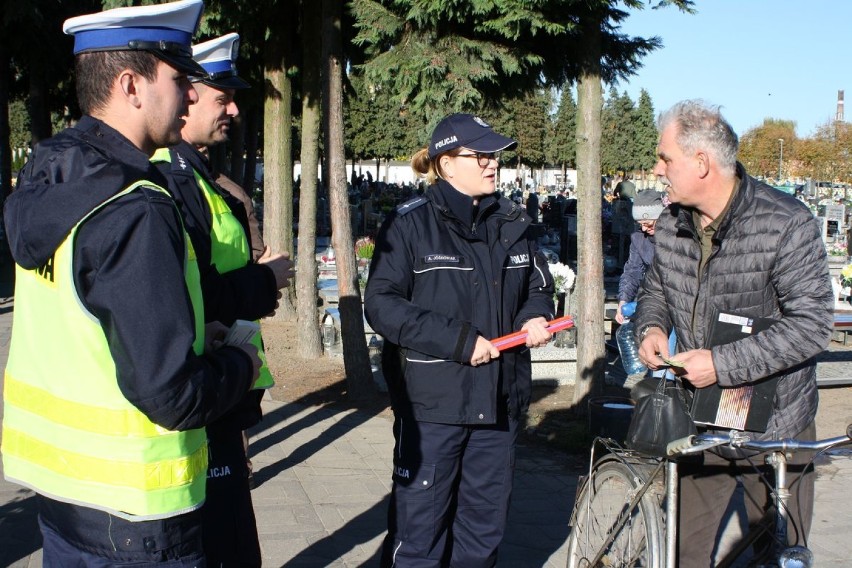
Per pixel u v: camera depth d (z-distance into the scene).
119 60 2.16
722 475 3.38
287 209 11.16
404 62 6.56
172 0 7.77
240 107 13.38
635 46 7.27
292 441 6.45
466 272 3.46
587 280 7.11
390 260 3.45
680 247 3.37
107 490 2.07
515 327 3.61
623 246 19.81
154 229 2.00
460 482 3.57
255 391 3.13
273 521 4.85
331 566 4.27
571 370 8.43
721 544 4.31
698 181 3.16
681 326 3.38
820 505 5.27
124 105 2.19
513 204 3.66
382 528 4.77
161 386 1.96
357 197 36.41
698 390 3.25
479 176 3.44
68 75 18.50
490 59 6.45
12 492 5.08
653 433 3.11
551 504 5.26
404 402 3.45
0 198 18.91
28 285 2.16
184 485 2.15
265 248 3.33
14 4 14.58
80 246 1.98
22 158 48.25
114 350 1.97
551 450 6.39
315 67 9.32
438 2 6.14
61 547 2.20
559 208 30.19
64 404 2.08
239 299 2.89
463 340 3.29
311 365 9.05
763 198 3.14
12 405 2.22
